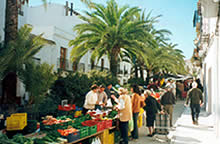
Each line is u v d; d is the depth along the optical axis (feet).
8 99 26.84
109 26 52.60
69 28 69.41
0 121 19.54
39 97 27.17
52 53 55.77
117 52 55.93
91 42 54.95
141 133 26.50
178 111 48.42
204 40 44.70
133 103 23.02
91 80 41.24
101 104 23.71
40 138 13.94
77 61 62.59
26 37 30.55
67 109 23.77
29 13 74.90
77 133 15.29
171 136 25.02
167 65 92.94
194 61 81.35
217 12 22.53
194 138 23.99
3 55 26.40
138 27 51.06
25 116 16.35
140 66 83.61
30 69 28.22
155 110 24.72
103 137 18.45
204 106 57.41
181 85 85.92
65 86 35.86
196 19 66.64
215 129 24.49
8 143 11.93
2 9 40.98
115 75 56.08
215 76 25.55
